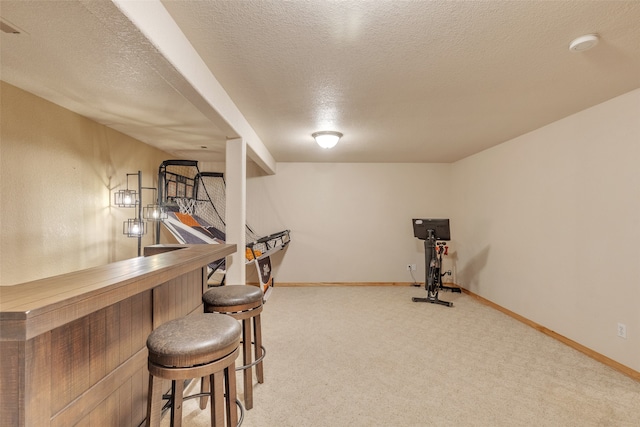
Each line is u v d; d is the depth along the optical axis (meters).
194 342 1.19
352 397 2.25
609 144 2.78
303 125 3.48
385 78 2.32
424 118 3.25
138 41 1.40
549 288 3.47
